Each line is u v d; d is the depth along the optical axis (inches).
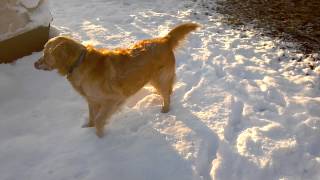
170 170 72.8
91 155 75.2
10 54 98.4
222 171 73.2
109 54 74.9
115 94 76.1
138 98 91.5
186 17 130.2
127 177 71.2
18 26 96.8
